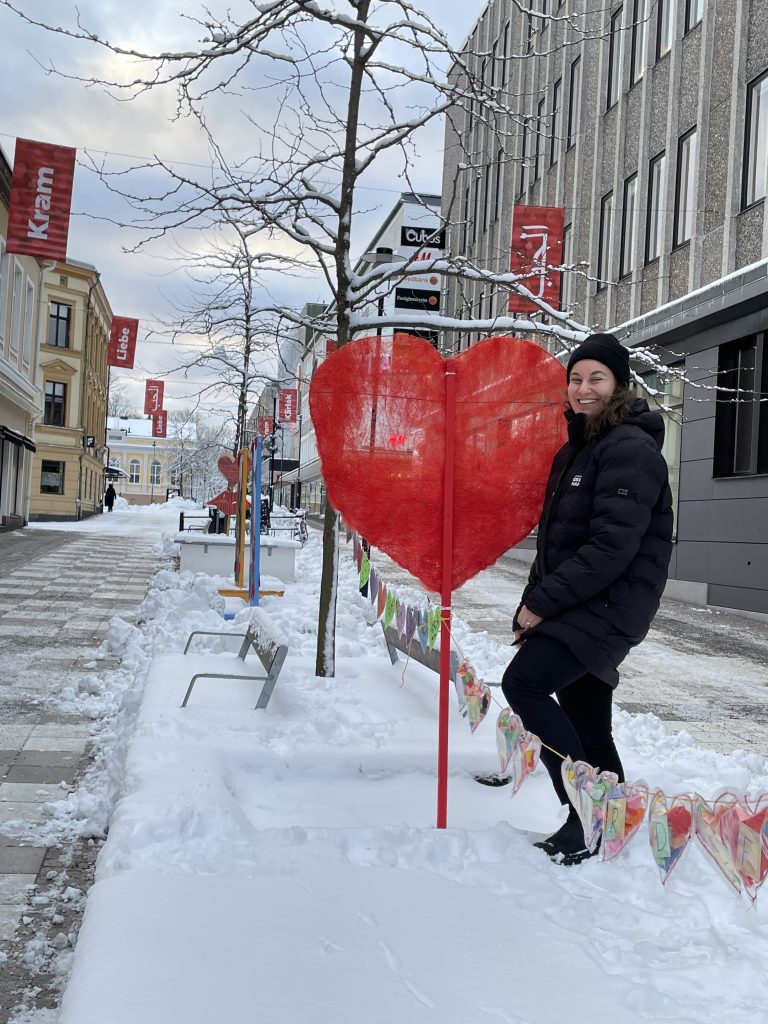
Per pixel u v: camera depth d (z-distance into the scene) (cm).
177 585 1409
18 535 2692
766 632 1283
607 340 340
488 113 726
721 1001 217
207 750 397
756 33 1512
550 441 388
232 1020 185
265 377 1488
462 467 382
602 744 351
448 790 405
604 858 289
